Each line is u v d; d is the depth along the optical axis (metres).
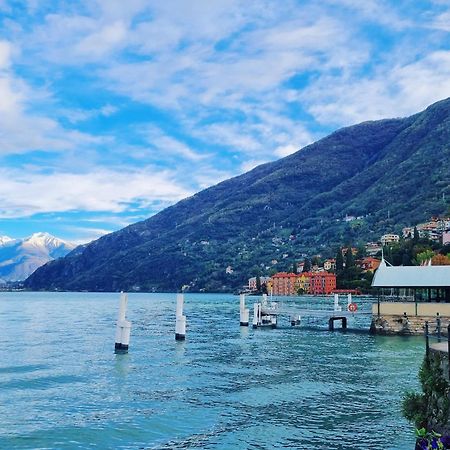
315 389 39.31
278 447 26.36
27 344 70.38
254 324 95.00
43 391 39.31
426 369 21.92
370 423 30.20
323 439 27.47
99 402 35.78
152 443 27.27
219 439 27.73
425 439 18.98
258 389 39.50
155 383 42.16
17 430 29.45
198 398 36.72
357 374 45.41
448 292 76.75
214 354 59.22
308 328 93.75
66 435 28.59
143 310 177.00
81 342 73.06
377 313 79.56
